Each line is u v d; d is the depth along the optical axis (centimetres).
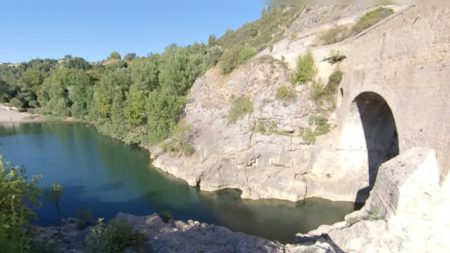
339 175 2942
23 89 8662
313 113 3153
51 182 3384
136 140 4759
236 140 3338
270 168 3105
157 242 1664
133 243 1616
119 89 5447
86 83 7212
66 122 7181
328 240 1850
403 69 1942
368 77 2472
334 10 4350
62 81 7812
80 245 1800
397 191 1623
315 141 3055
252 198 2947
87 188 3234
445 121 1520
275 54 3625
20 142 5266
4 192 1321
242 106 3431
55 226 2275
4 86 8794
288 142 3095
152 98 4350
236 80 3803
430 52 1669
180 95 4616
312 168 3000
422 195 1580
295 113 3170
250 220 2555
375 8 3425
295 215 2627
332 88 3147
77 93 7175
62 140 5359
